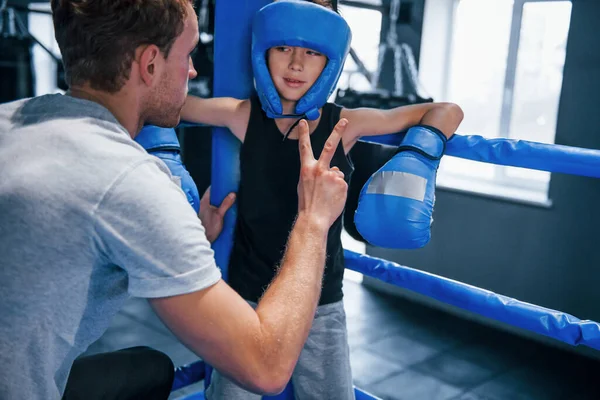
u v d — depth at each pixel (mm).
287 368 833
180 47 899
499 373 3152
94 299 849
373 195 1198
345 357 1392
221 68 1412
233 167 1446
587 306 3424
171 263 774
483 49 4324
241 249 1398
